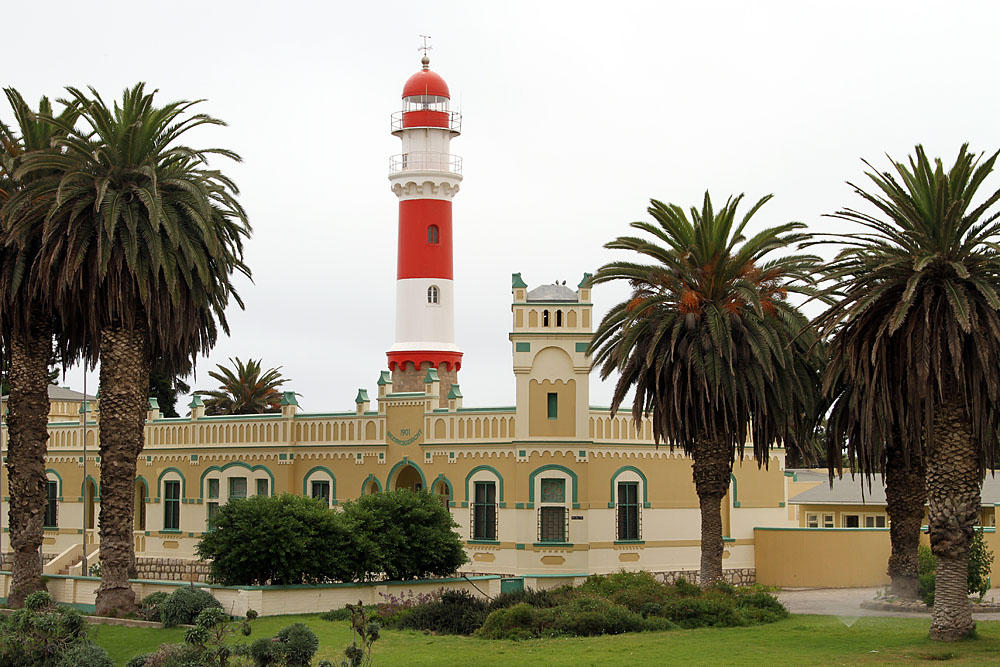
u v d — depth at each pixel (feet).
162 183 129.80
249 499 135.23
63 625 91.04
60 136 131.64
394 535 139.54
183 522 196.03
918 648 95.81
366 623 94.94
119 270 126.52
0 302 132.57
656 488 166.71
